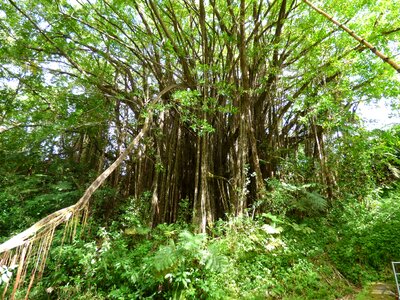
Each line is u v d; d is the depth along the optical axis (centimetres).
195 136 805
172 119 835
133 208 716
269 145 796
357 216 618
